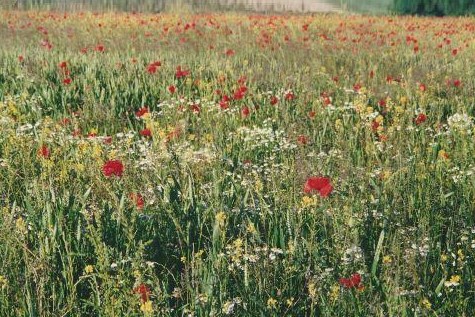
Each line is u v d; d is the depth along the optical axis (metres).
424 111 8.44
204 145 7.24
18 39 19.42
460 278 4.16
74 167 5.74
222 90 10.34
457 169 6.06
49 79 11.10
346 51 15.91
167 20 25.95
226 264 4.25
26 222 4.59
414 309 3.74
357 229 4.59
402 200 5.36
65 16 25.77
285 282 4.08
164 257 4.52
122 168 4.65
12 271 4.03
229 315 3.83
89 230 4.47
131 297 3.71
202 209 4.97
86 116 8.84
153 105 9.83
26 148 6.27
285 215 4.90
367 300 3.93
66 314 3.85
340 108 8.59
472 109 9.30
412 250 4.43
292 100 9.58
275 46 17.11
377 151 6.93
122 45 17.91
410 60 14.49
